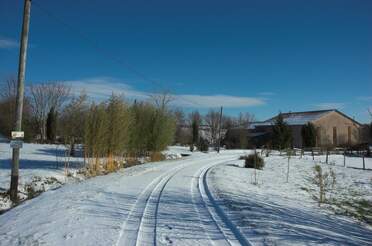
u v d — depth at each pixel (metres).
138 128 33.03
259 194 15.90
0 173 20.02
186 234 8.36
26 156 34.12
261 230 8.78
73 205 11.25
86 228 8.69
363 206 16.38
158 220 9.66
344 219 12.54
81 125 26.19
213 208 11.50
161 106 37.56
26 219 9.72
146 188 15.49
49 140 62.38
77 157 32.91
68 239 7.84
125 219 9.69
